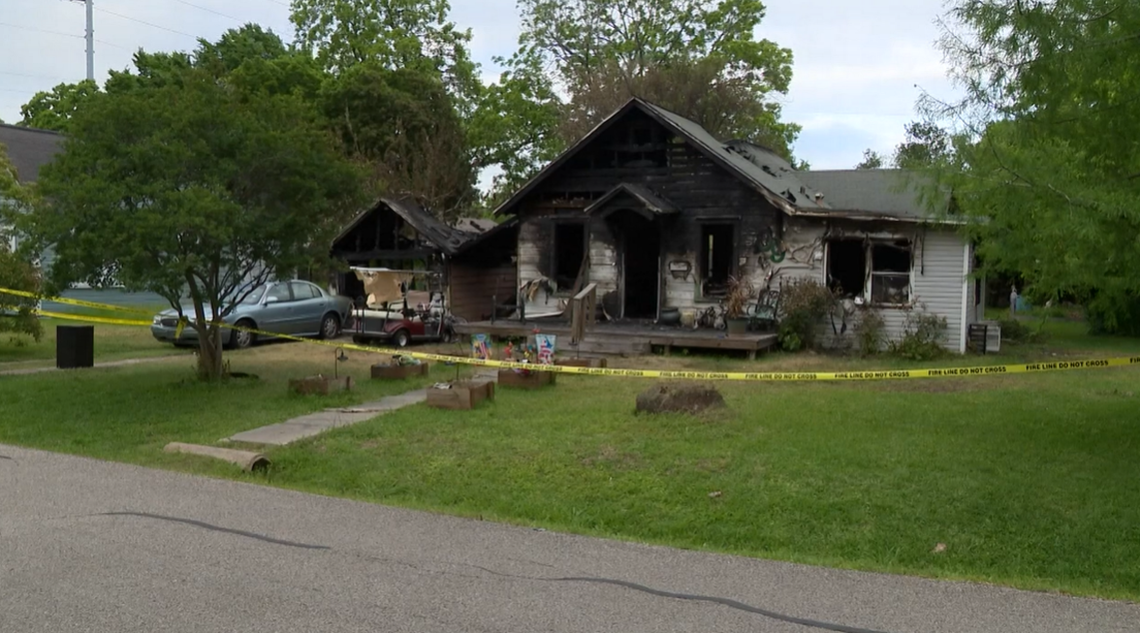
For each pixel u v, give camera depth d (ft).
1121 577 22.15
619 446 32.63
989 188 28.55
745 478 28.89
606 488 28.50
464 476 29.99
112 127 41.24
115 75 119.34
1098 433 34.53
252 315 64.34
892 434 34.09
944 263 62.18
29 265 55.72
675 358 60.39
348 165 47.80
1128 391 45.06
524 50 136.05
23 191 54.95
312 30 139.03
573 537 22.48
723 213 66.90
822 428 35.06
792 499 27.02
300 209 45.27
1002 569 22.71
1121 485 27.76
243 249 44.98
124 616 16.67
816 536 24.81
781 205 63.10
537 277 72.49
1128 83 28.04
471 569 19.67
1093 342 72.69
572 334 60.39
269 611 17.01
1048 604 18.02
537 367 42.14
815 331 64.44
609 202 66.49
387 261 79.61
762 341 60.49
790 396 43.06
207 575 18.97
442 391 39.65
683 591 18.47
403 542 21.65
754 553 22.58
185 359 57.26
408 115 116.06
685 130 66.54
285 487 27.48
